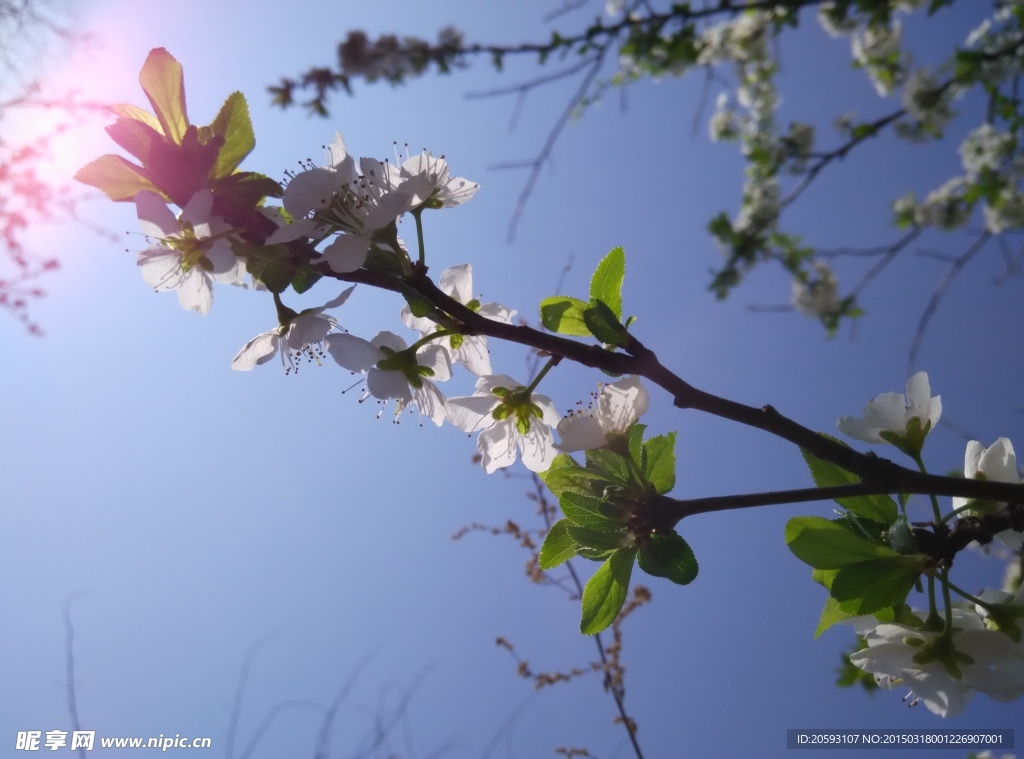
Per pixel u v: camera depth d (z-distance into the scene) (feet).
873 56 2.07
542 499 1.31
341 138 0.55
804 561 0.50
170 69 0.54
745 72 2.17
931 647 0.49
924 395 0.57
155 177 0.54
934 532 0.50
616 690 1.24
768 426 0.46
